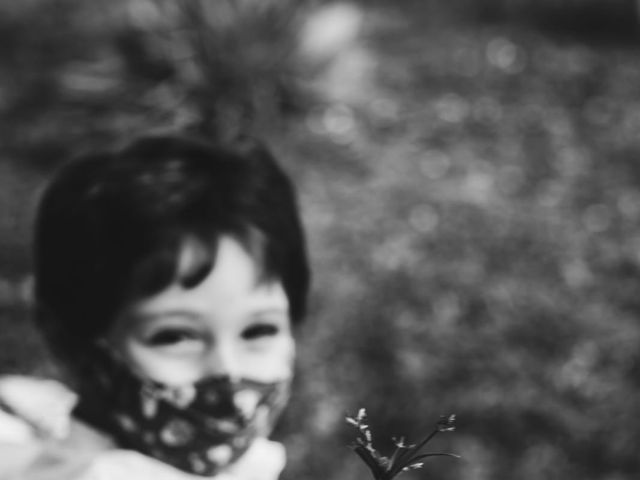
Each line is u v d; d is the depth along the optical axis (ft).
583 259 18.97
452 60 30.76
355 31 26.68
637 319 16.84
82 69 24.70
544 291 17.60
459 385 14.62
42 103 25.46
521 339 15.98
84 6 34.14
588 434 13.55
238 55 23.66
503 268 18.42
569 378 14.87
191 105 23.06
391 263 18.22
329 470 12.62
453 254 18.84
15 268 16.69
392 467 2.02
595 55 31.91
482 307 16.87
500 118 26.22
